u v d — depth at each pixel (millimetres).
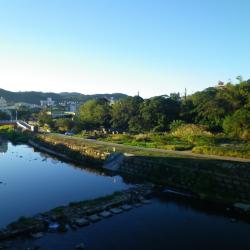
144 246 36906
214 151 69750
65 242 37250
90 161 83188
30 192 58312
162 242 37969
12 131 149375
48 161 88312
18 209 49125
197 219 44750
